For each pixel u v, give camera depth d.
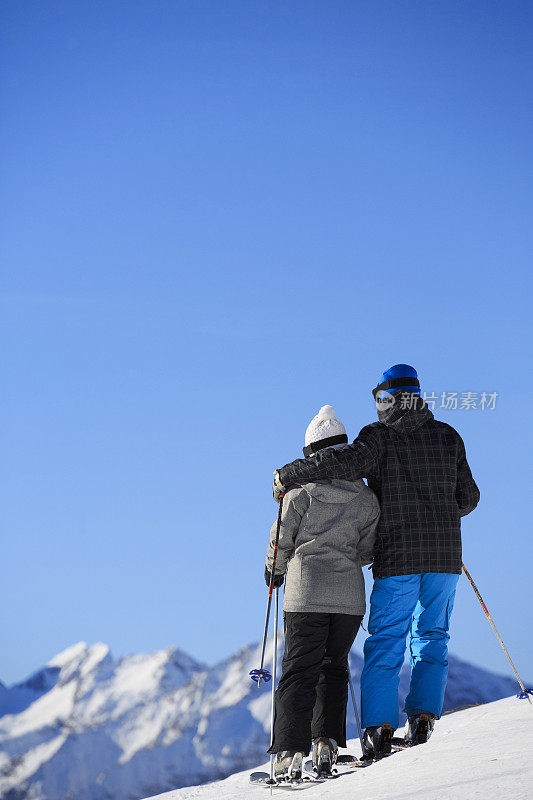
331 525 8.70
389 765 7.10
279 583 9.12
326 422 9.10
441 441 8.97
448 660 8.88
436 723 11.26
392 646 8.58
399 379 9.06
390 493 8.78
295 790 7.61
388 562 8.69
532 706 9.52
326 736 8.68
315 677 8.45
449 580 8.79
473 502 9.18
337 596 8.55
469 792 5.53
